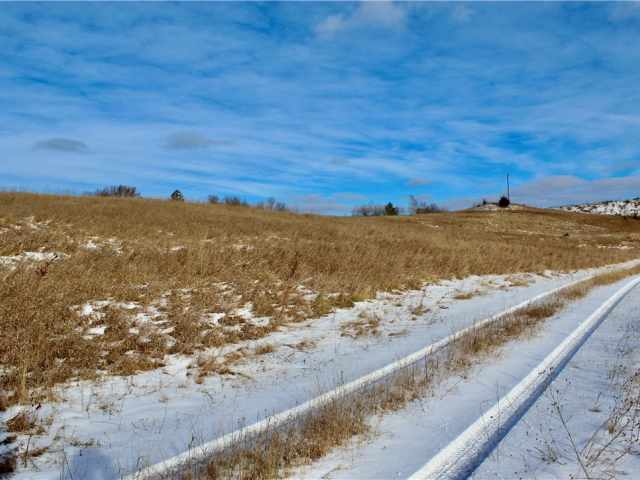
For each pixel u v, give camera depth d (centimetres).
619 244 5491
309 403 626
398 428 542
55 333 859
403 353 876
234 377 769
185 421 587
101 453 500
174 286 1249
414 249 2322
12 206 2253
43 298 997
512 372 738
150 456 489
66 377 715
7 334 812
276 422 566
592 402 597
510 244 3703
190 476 436
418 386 676
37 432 548
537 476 422
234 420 582
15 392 634
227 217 3075
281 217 3922
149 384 723
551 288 1811
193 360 830
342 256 1833
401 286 1588
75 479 447
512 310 1296
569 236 6138
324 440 500
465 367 761
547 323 1104
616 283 2052
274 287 1363
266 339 981
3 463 473
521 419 553
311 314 1188
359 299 1373
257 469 441
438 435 520
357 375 752
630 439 489
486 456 468
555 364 785
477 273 2075
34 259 1325
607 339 926
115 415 608
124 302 1091
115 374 752
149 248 1616
